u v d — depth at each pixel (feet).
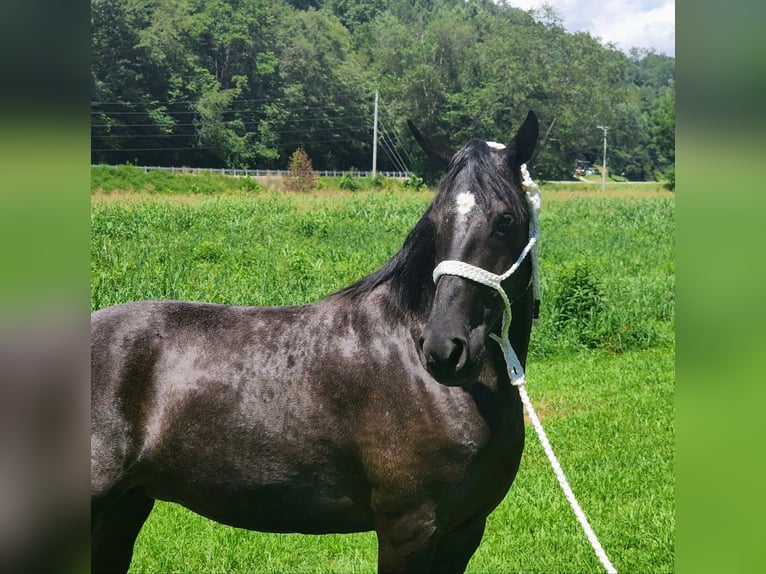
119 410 10.14
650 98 241.96
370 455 9.75
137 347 10.42
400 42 212.84
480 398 9.61
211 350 10.42
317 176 153.89
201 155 189.98
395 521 9.76
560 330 35.35
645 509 17.24
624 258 58.29
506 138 169.89
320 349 10.16
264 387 10.11
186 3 193.98
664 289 42.70
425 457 9.52
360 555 15.47
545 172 160.15
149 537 15.94
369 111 194.18
